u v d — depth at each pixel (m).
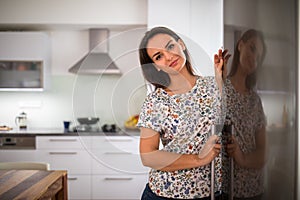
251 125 0.99
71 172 3.71
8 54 3.96
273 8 0.77
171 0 3.14
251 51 0.96
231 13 1.29
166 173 1.47
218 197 1.46
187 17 3.07
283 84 0.72
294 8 0.67
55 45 4.36
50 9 3.96
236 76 1.17
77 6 3.97
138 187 3.69
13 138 3.71
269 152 0.83
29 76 4.00
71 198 3.71
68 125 4.10
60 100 4.37
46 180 2.02
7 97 4.36
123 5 3.96
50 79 4.34
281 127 0.74
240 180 1.16
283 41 0.72
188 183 1.45
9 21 3.96
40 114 4.37
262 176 0.89
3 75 3.98
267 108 0.83
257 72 0.90
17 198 1.63
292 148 0.69
